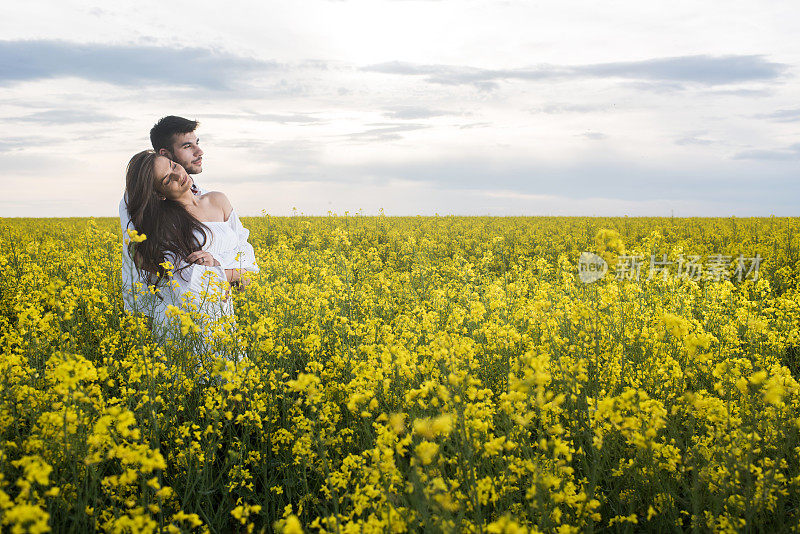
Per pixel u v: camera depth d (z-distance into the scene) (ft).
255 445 13.21
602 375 14.38
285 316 19.34
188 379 14.11
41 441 9.62
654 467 9.91
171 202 17.34
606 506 10.80
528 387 9.41
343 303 23.39
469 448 8.89
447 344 13.08
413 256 44.09
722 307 23.07
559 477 9.52
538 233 59.93
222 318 15.65
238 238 19.19
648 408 9.62
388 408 12.84
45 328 13.74
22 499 7.55
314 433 10.96
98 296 16.53
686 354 15.08
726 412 10.52
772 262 36.14
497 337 16.29
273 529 10.66
